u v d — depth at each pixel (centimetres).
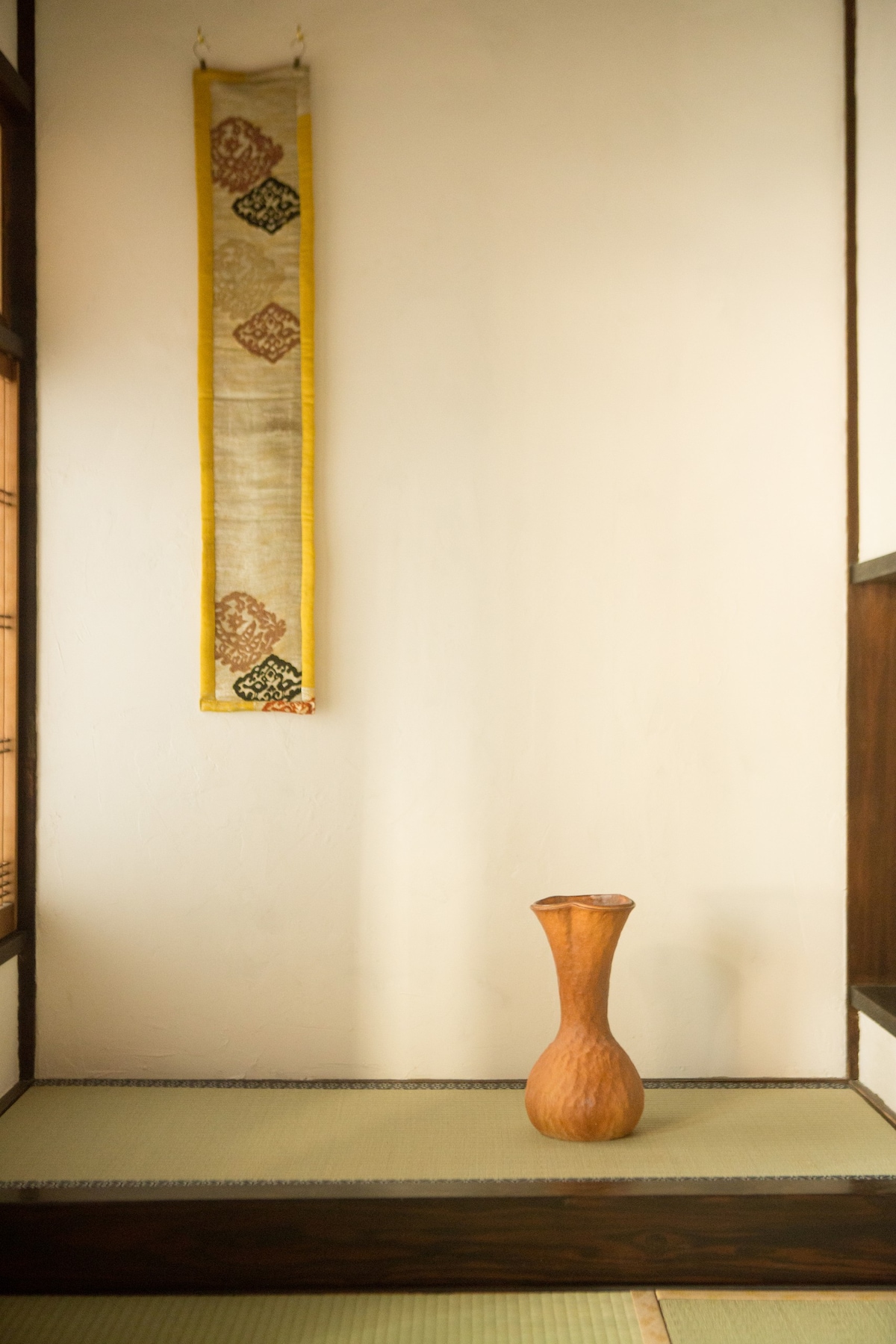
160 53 275
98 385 276
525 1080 273
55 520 275
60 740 275
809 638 276
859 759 274
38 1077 273
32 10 274
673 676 276
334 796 275
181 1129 241
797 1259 211
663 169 275
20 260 274
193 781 276
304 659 271
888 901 274
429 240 275
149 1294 210
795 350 275
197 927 275
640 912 275
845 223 275
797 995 275
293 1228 211
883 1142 233
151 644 276
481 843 275
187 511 276
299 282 273
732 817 276
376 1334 195
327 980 275
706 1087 268
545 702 275
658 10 275
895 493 254
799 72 275
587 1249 211
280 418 274
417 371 276
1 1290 211
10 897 271
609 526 276
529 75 275
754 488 276
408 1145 232
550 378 276
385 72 275
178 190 276
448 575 275
